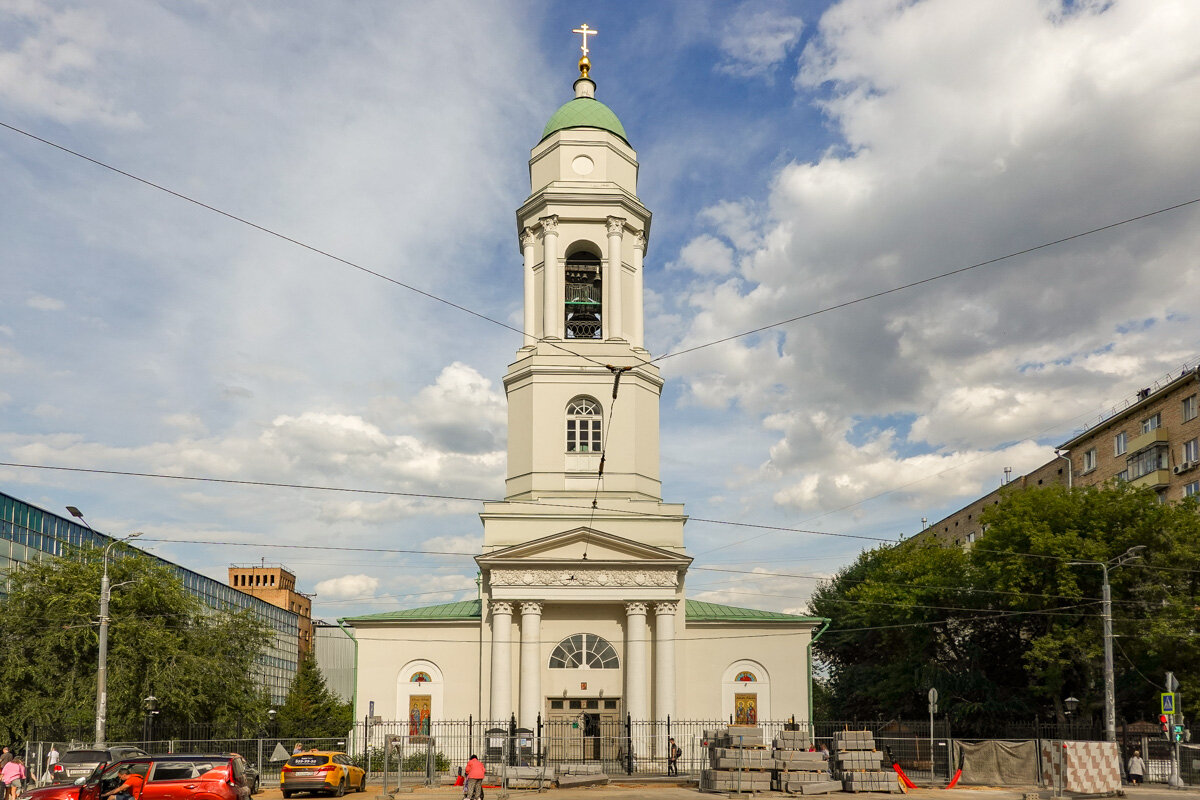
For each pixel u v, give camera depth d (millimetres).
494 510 51469
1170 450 72750
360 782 38875
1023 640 58969
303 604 163875
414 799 34781
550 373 53031
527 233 55125
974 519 107562
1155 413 74938
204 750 49688
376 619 52375
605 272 54094
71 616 51031
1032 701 58844
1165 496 73188
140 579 54375
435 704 51625
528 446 52688
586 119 55375
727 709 51781
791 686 52094
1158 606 49812
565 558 49875
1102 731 52656
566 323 54688
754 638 52594
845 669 77312
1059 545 51188
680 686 50688
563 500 51906
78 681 50625
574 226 54469
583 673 50250
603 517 51594
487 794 35906
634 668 49344
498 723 47500
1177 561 49500
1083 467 85938
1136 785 42812
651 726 48625
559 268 54188
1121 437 79750
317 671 102438
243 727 59969
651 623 50500
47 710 49719
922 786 39781
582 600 49781
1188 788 40281
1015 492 57312
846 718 73750
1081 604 51875
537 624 49625
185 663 52938
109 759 38375
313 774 35219
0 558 71250
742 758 36750
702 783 37562
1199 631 48312
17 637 51531
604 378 53062
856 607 73438
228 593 118125
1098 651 48875
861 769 37250
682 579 51125
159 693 51594
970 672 58906
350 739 51000
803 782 35812
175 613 55406
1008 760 40219
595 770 44031
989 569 54875
